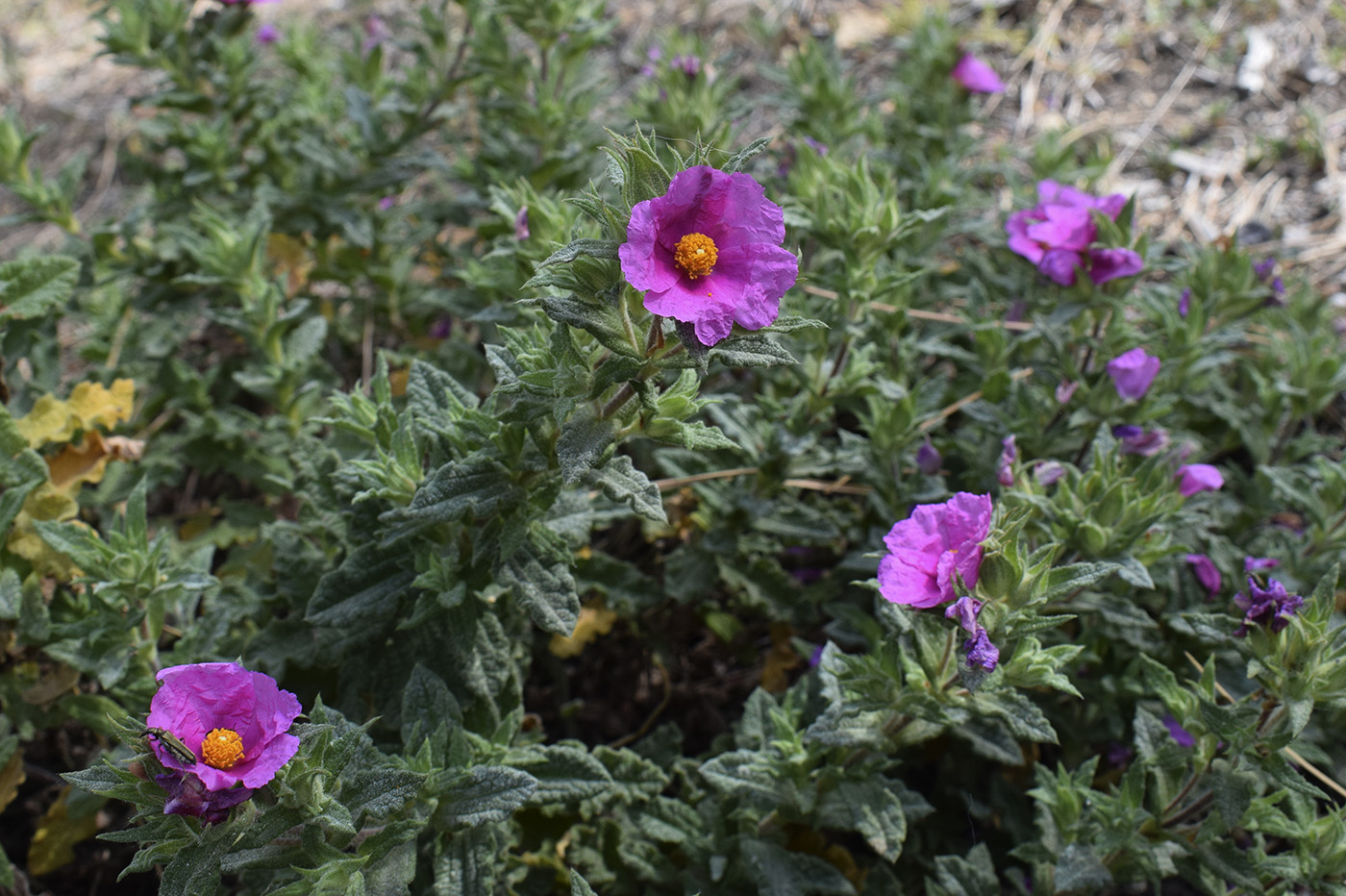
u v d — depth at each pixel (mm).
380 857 500
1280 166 987
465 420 537
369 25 1003
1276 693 527
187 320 784
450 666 562
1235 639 539
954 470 691
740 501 649
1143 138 1024
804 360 653
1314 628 518
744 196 455
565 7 704
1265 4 1113
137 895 641
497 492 531
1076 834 566
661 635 686
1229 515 701
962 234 881
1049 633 615
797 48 1109
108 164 1096
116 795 461
